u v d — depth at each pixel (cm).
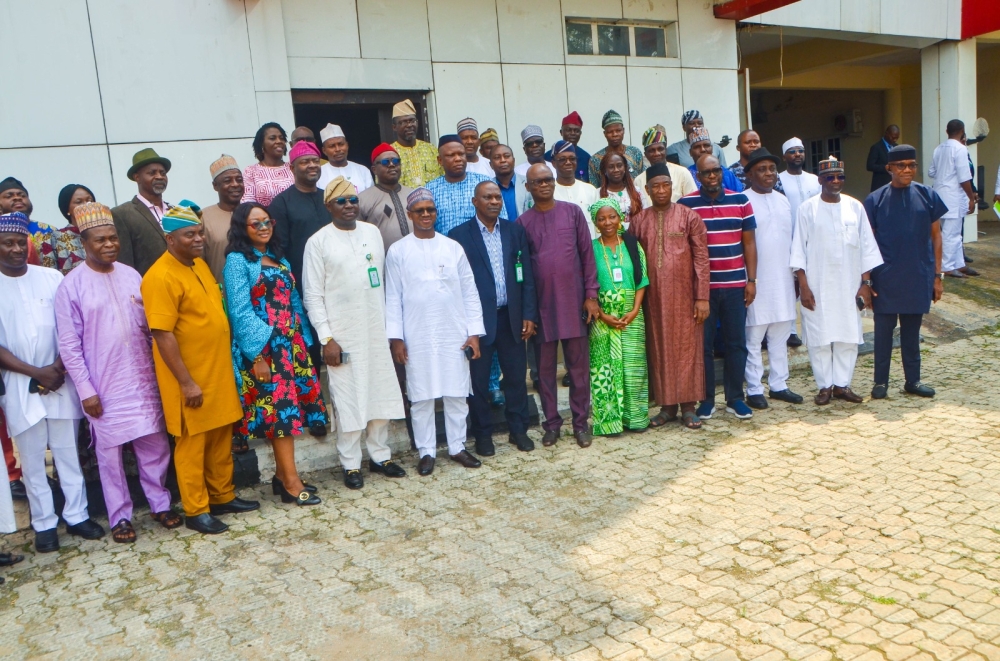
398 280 497
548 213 533
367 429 502
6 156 575
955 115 1184
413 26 738
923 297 580
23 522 467
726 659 292
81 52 593
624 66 872
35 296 420
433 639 317
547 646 307
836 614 317
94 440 439
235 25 645
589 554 382
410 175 614
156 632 335
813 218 582
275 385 445
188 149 634
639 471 488
